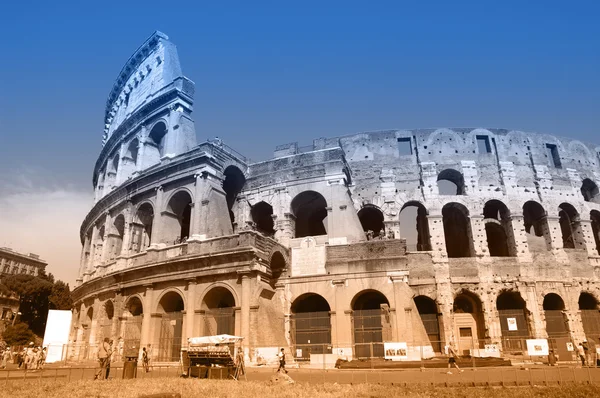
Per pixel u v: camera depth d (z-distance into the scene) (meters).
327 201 47.72
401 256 41.84
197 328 39.97
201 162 47.16
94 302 53.38
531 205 54.38
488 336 45.88
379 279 41.75
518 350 43.62
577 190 54.53
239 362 27.70
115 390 20.95
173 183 49.03
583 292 49.31
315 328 42.56
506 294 50.19
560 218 54.59
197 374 28.25
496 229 56.00
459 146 54.94
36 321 96.31
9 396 19.42
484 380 25.08
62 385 23.30
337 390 21.16
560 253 50.16
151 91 64.31
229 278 40.09
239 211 51.53
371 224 59.34
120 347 45.12
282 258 45.22
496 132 55.81
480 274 48.28
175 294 44.00
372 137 56.19
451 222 57.69
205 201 45.88
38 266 141.88
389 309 40.53
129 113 69.62
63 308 95.19
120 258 50.62
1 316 99.81
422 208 55.00
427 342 39.53
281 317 41.69
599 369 30.98
